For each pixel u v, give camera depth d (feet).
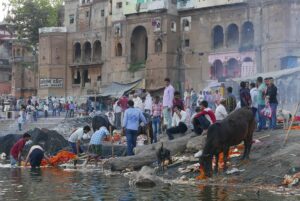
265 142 55.11
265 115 66.54
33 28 253.85
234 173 46.88
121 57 201.87
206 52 182.09
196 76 184.34
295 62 154.20
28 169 62.59
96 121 89.25
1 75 289.33
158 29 187.73
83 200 36.14
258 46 166.81
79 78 224.94
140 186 43.78
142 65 195.83
